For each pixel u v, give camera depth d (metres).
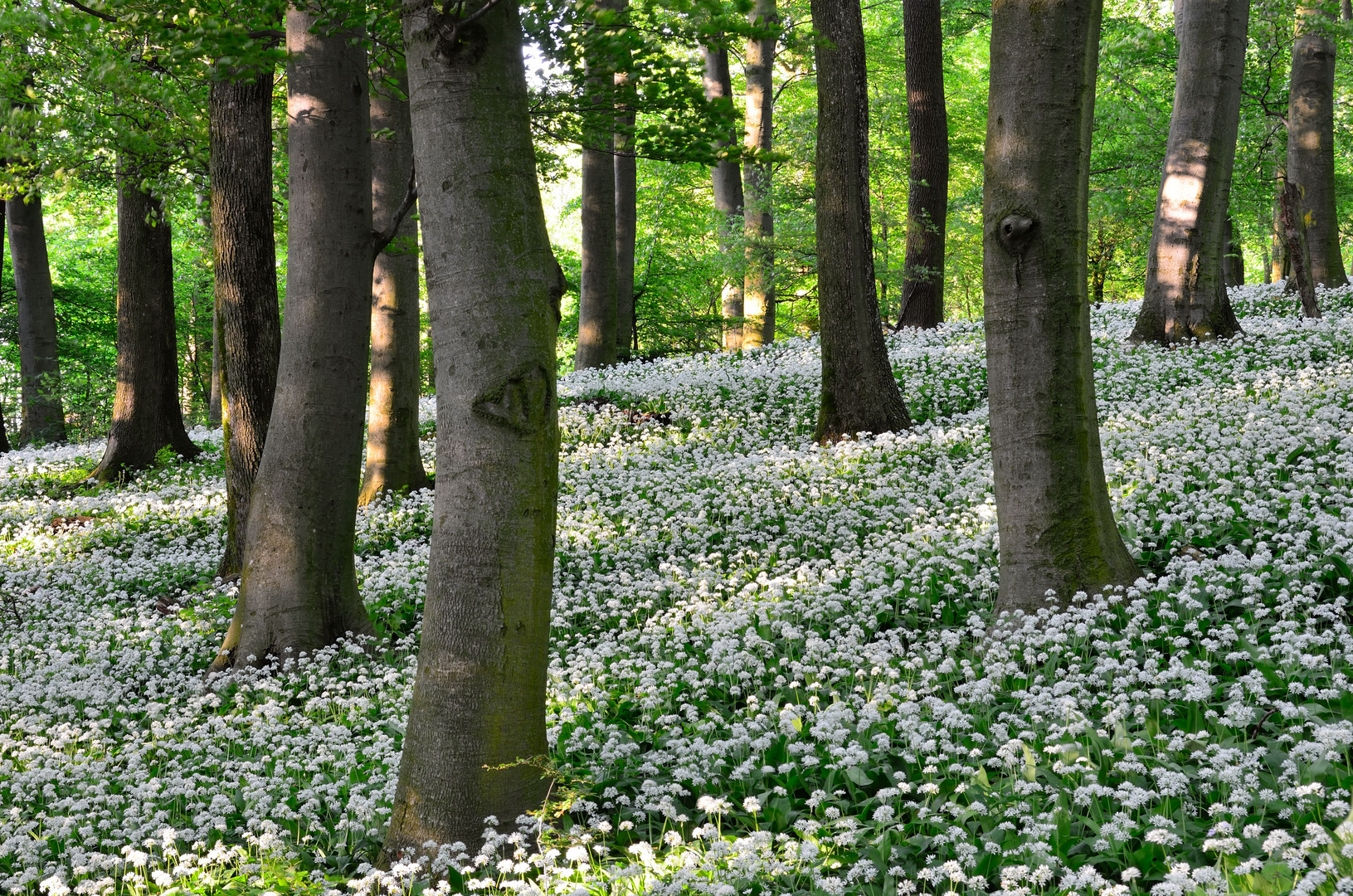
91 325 34.12
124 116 11.63
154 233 17.70
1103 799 4.70
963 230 28.84
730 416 15.66
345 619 9.20
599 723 6.28
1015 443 6.96
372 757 6.46
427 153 4.92
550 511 5.03
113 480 17.33
